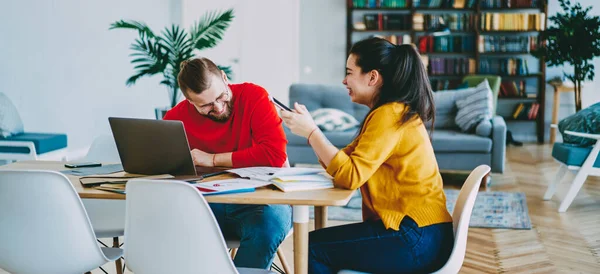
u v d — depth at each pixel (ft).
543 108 27.96
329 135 17.81
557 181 15.67
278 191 5.93
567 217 13.98
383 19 28.78
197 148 8.21
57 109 20.43
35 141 16.05
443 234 6.01
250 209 7.14
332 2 29.32
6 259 6.30
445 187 17.49
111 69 23.81
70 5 21.07
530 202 15.52
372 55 6.17
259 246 6.72
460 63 28.43
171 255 5.46
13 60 18.25
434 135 17.44
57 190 5.85
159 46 20.59
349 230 6.17
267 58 29.78
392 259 5.95
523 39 27.94
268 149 7.62
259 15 29.58
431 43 28.66
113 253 6.72
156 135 6.61
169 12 28.71
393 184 6.09
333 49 29.55
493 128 17.07
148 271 5.65
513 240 12.09
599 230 12.85
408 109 6.04
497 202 15.33
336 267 6.23
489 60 28.25
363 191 6.32
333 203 5.52
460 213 6.48
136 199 5.41
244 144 7.97
